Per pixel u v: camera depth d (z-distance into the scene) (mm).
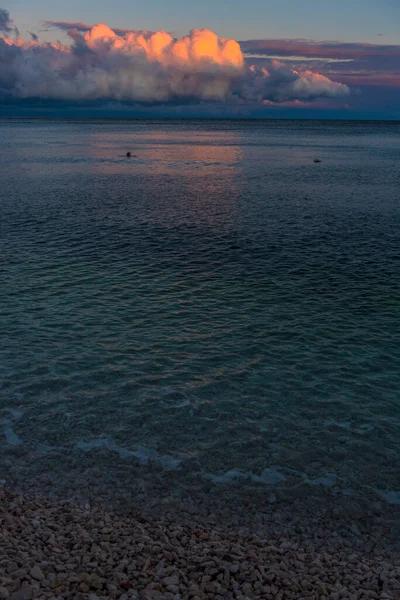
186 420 15242
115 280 27484
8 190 58594
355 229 39906
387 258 32062
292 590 8977
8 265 29656
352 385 17406
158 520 11320
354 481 12828
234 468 13219
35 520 10789
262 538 10898
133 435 14477
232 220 43062
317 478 12906
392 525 11438
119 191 59031
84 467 13078
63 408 15695
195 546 10281
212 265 30469
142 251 33250
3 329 21125
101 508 11617
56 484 12406
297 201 52812
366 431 14867
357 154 118812
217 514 11602
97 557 9492
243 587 8953
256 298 25281
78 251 32969
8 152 114062
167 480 12695
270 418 15438
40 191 58219
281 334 21250
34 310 23188
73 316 22625
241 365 18656
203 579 9117
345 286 27062
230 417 15445
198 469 13141
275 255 32656
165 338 20703
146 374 17859
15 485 12297
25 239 35750
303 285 27172
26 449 13711
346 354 19594
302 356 19391
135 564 9414
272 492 12375
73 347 19719
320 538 10984
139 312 23266
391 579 9617
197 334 21125
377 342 20609
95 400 16172
